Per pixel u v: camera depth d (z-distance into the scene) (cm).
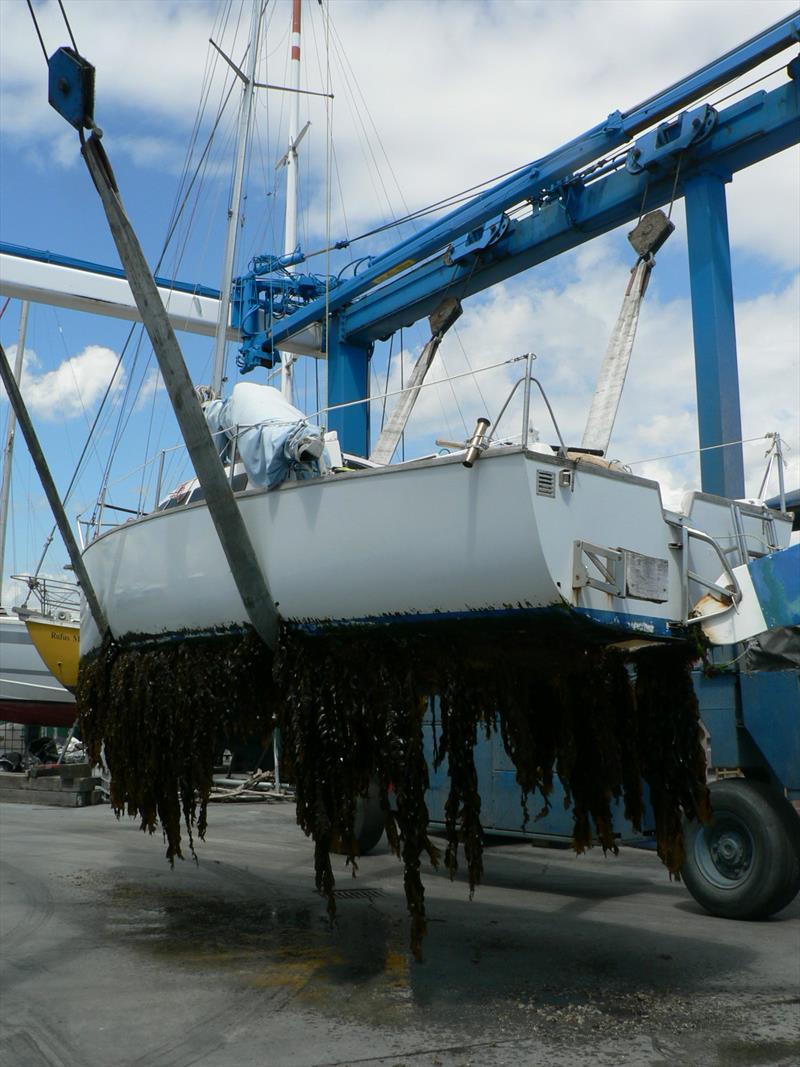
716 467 1059
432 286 1405
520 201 1263
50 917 586
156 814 605
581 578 388
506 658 458
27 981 448
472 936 542
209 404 565
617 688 488
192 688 526
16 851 845
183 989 436
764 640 611
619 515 417
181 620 538
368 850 860
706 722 632
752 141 1049
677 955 498
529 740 459
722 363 1074
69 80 450
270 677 495
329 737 447
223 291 1148
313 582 452
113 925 566
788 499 834
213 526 511
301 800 447
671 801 486
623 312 998
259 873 756
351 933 547
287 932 550
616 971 467
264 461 478
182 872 754
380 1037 374
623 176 1171
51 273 1634
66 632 1759
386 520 424
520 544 380
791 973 463
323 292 1677
